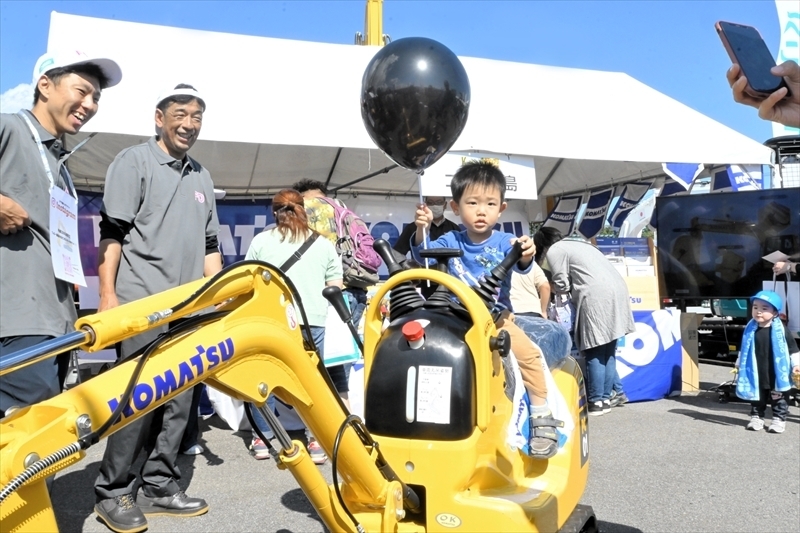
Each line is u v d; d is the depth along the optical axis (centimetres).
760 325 604
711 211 855
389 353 222
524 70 896
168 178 388
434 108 212
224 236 867
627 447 545
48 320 306
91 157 782
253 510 400
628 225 1105
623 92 928
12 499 127
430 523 213
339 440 198
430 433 213
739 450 537
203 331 174
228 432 601
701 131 913
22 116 311
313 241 466
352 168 942
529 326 322
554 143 811
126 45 693
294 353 196
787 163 1183
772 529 373
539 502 230
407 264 271
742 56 202
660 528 373
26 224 298
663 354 747
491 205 303
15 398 299
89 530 368
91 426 140
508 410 246
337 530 208
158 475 395
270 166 910
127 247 379
